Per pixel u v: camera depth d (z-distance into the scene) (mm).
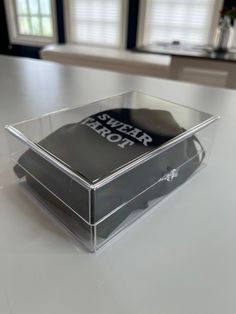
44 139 401
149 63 2598
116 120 453
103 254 320
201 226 365
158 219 374
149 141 397
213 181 460
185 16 2961
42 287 282
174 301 272
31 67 1269
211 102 878
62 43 3689
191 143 449
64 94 915
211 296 278
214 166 504
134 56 2820
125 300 272
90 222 322
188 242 340
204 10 2854
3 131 610
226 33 2336
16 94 898
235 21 2598
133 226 360
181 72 2197
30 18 3725
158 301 272
